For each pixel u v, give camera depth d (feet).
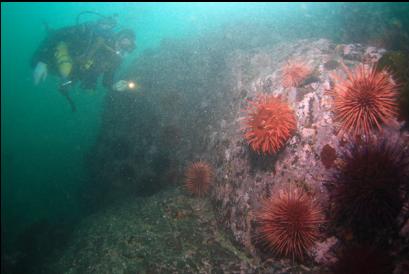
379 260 2.51
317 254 3.11
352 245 2.85
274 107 3.58
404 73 3.08
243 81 6.27
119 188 7.75
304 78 4.02
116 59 7.39
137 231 4.92
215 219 4.75
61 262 5.23
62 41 6.77
